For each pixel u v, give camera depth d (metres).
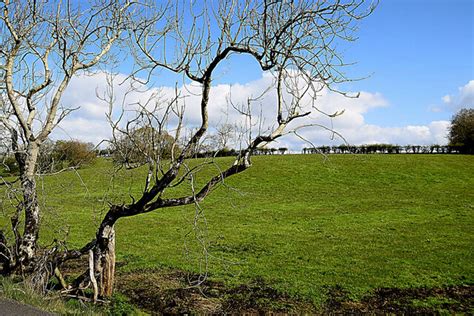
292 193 46.75
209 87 11.27
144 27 11.34
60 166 14.45
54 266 12.85
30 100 13.54
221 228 29.59
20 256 12.62
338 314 13.46
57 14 12.91
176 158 11.80
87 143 14.20
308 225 30.45
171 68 11.24
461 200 40.53
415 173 56.56
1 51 12.73
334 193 46.41
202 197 11.85
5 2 12.70
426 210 35.81
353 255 21.50
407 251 22.23
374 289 16.02
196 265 19.00
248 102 10.80
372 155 70.19
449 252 21.89
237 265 19.39
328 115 9.85
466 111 89.69
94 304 11.96
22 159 13.11
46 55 13.80
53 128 13.08
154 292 14.91
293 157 68.56
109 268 12.90
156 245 23.98
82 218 31.36
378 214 34.38
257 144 11.03
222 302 14.21
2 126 13.05
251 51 10.49
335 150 77.31
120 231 28.59
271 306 13.93
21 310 8.91
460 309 13.97
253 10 10.31
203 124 11.43
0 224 22.50
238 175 55.38
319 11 9.58
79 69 13.44
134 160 12.03
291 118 10.40
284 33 9.91
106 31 13.69
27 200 12.84
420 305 14.32
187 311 13.23
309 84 9.77
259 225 30.70
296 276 17.58
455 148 87.94
